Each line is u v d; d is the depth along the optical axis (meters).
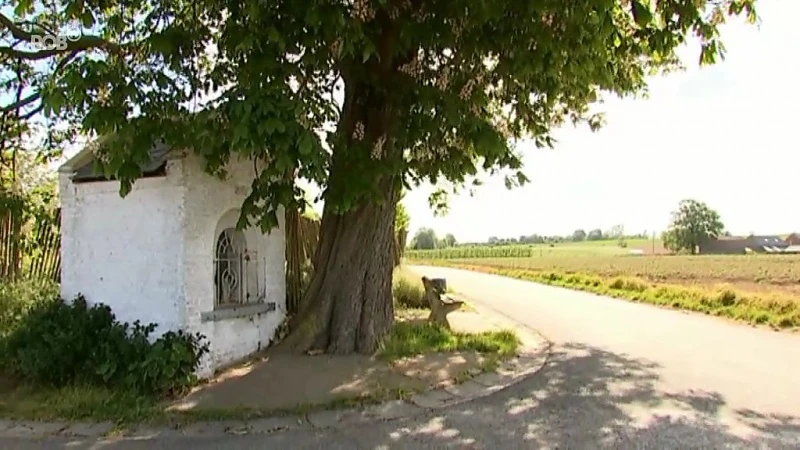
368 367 7.62
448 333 9.87
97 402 5.92
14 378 6.83
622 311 14.70
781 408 6.07
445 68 7.70
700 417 5.78
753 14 7.56
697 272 32.19
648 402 6.30
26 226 10.33
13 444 5.05
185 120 6.38
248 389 6.59
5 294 8.68
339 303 8.61
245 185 7.81
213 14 6.52
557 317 13.48
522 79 7.12
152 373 6.16
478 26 6.52
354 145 7.26
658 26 7.10
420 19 7.06
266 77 5.91
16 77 9.34
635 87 10.23
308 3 5.71
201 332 7.08
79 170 7.59
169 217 6.97
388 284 9.12
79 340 6.60
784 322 11.84
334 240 8.87
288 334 8.58
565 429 5.44
